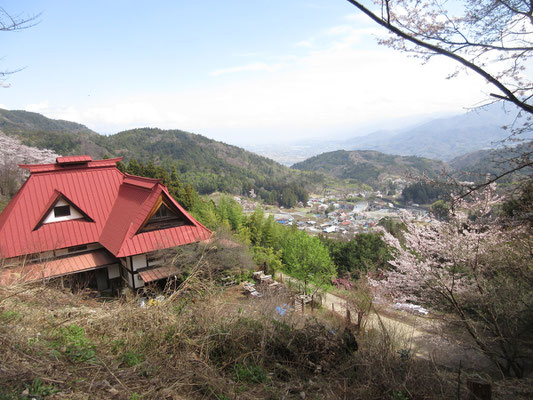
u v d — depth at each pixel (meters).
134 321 5.23
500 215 7.85
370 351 5.09
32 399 2.90
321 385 4.45
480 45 4.28
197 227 14.48
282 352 5.21
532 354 6.61
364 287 12.82
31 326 4.55
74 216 14.62
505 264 7.57
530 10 4.03
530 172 4.87
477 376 3.99
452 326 8.35
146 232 13.36
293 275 20.56
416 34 4.48
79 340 4.50
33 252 12.44
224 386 3.92
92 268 13.49
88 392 3.22
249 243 22.73
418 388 4.20
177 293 6.00
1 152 30.48
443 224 8.96
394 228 25.41
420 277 8.89
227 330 5.21
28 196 14.09
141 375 3.88
